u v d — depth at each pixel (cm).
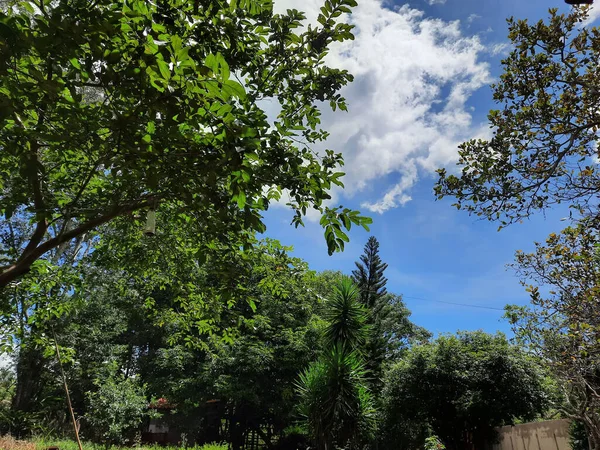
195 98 241
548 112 529
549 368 899
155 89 243
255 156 272
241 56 394
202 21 338
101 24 233
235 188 282
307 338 1845
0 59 223
